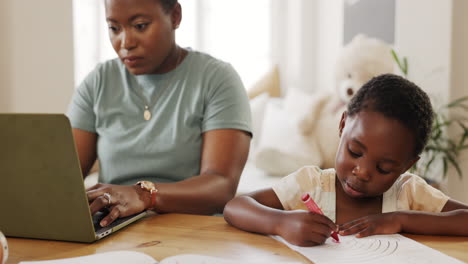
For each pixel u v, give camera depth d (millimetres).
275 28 3484
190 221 796
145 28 1018
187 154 1164
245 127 1157
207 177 1050
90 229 646
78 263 547
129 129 1185
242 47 3498
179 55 1215
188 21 3477
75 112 1243
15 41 1727
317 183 881
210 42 3504
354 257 591
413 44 2174
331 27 3049
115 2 994
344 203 861
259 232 709
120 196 825
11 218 670
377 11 2488
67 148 598
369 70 2420
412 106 711
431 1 2074
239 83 1217
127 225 768
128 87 1205
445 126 2059
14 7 1713
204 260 552
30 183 631
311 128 2443
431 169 2174
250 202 761
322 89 3221
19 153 611
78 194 627
